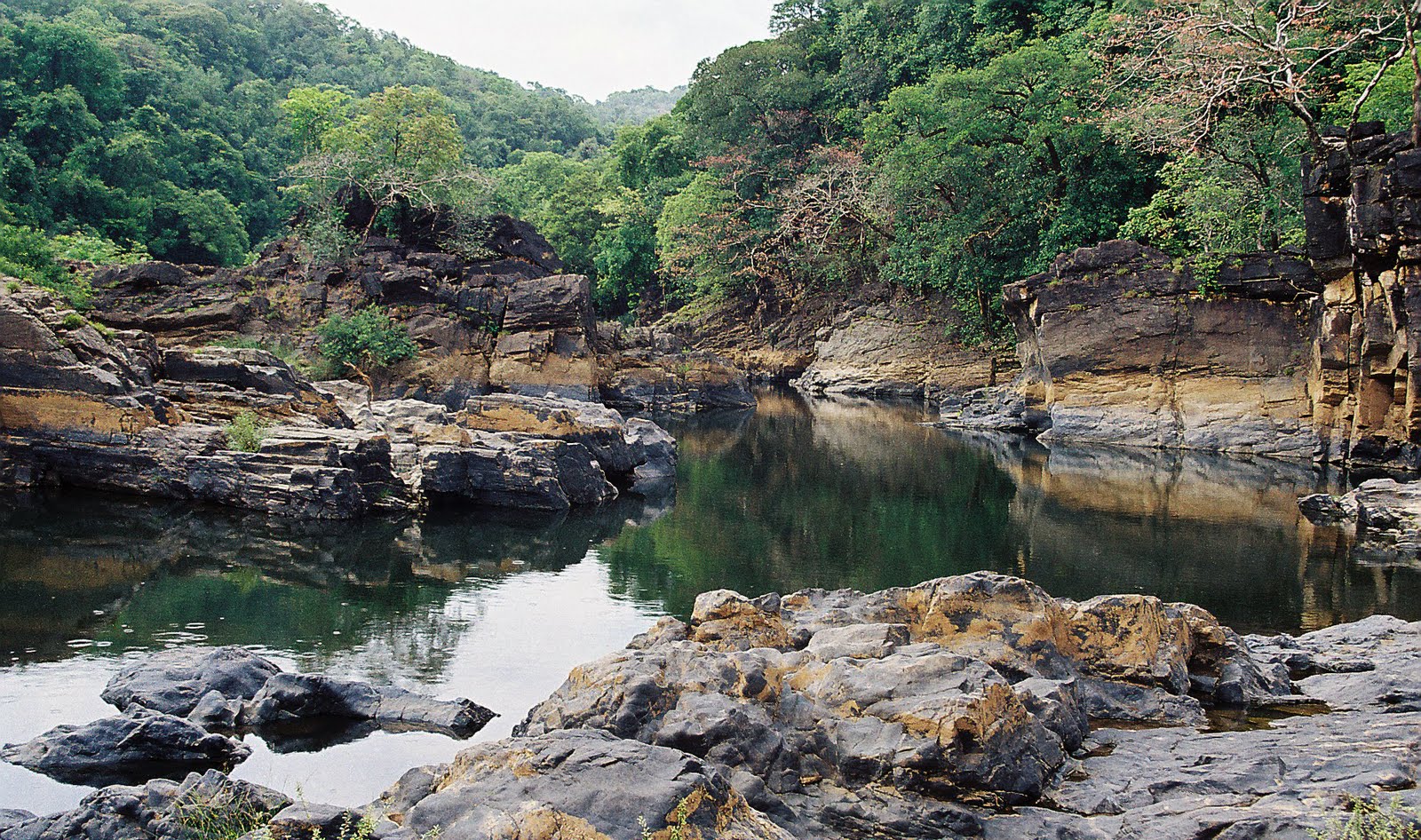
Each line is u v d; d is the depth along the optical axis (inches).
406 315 1807.3
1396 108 1289.4
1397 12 1261.1
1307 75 1373.0
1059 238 1740.9
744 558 775.7
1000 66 1729.8
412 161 2110.0
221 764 378.9
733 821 252.7
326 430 927.7
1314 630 565.6
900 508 989.8
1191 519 917.2
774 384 2711.6
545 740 275.6
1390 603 636.7
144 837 278.8
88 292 1680.6
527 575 711.7
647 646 410.0
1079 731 352.5
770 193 2723.9
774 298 2886.3
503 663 516.1
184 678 448.8
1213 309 1366.9
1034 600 408.5
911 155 1865.2
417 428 1026.1
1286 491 1056.8
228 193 3590.1
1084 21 2110.0
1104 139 1674.5
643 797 244.4
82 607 599.2
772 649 364.2
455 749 398.0
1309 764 317.7
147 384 961.5
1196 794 305.1
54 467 919.7
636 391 1985.7
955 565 751.1
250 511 859.4
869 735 310.8
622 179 3639.3
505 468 938.1
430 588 669.3
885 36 2822.3
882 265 2351.1
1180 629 422.0
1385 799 281.3
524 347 1776.6
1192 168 1455.5
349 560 733.3
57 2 4471.0
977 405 1787.6
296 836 249.6
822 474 1201.4
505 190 3777.1
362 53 6456.7
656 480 1148.5
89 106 3238.2
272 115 4315.9
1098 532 868.6
